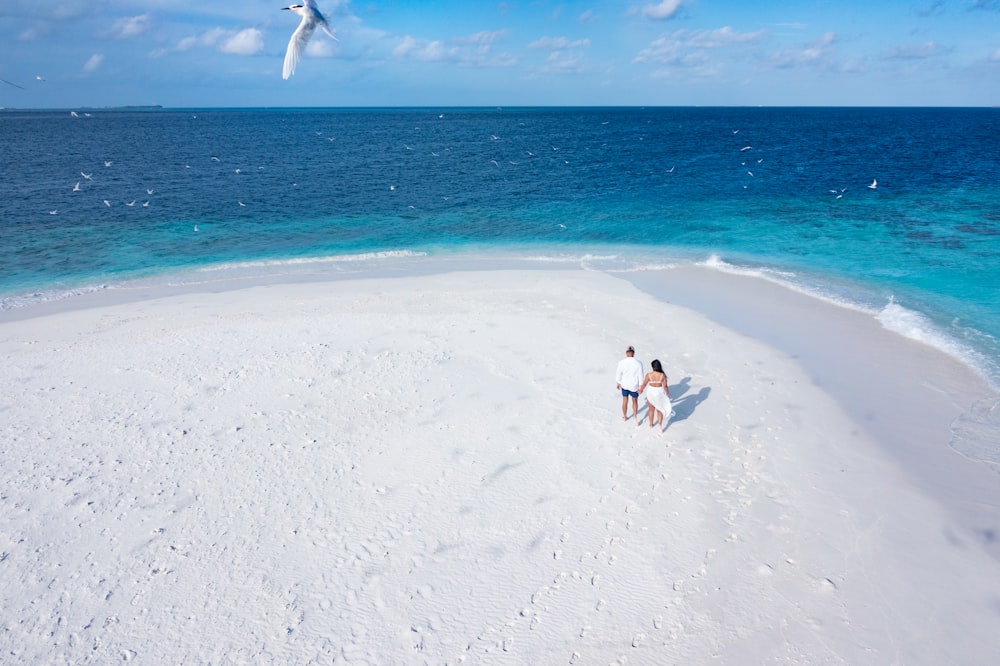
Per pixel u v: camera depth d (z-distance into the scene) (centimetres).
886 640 777
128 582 896
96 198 3959
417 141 9188
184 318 1950
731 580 877
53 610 848
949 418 1292
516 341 1717
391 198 4059
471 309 1984
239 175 5103
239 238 3044
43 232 3084
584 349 1658
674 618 817
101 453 1208
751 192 4162
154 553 950
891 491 1064
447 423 1302
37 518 1025
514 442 1228
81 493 1088
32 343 1758
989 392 1397
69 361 1631
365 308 2017
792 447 1195
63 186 4428
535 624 814
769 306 1983
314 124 15700
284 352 1667
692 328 1797
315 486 1106
